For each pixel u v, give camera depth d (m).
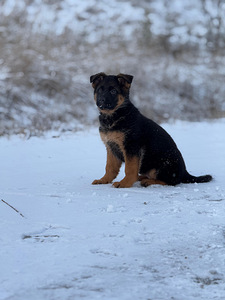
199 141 14.84
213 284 4.43
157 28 28.73
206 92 23.19
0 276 4.48
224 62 26.61
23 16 24.44
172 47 27.56
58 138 15.23
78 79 21.69
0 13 24.20
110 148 9.27
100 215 6.58
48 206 7.04
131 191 8.38
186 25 29.61
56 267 4.71
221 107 22.48
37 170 10.66
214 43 28.95
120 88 9.00
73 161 11.80
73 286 4.30
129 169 9.00
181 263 4.92
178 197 7.80
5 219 6.31
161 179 9.29
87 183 9.27
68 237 5.62
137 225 6.13
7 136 15.42
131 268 4.75
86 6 29.42
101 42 26.25
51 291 4.19
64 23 26.92
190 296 4.16
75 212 6.72
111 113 8.93
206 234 5.82
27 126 17.06
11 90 19.05
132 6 30.92
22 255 5.01
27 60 20.98
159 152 9.23
